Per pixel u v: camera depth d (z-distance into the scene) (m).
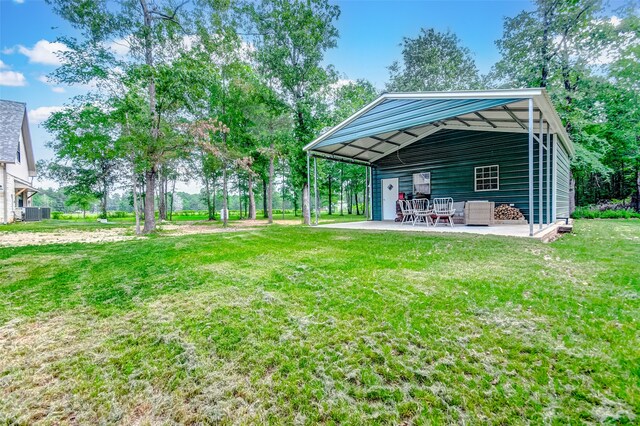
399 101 7.33
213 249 5.12
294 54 12.61
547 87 14.28
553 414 1.27
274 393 1.48
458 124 9.99
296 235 6.95
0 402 1.46
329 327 2.08
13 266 4.14
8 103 17.48
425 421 1.28
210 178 21.20
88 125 8.70
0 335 2.11
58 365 1.75
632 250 4.42
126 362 1.77
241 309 2.42
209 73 9.72
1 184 14.90
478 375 1.53
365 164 12.12
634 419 1.22
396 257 4.05
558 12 13.58
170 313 2.40
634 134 14.50
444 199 9.92
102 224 15.31
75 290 3.08
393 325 2.06
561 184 9.79
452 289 2.69
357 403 1.40
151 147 8.82
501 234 6.00
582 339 1.81
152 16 9.14
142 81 8.81
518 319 2.09
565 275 3.08
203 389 1.53
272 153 14.35
